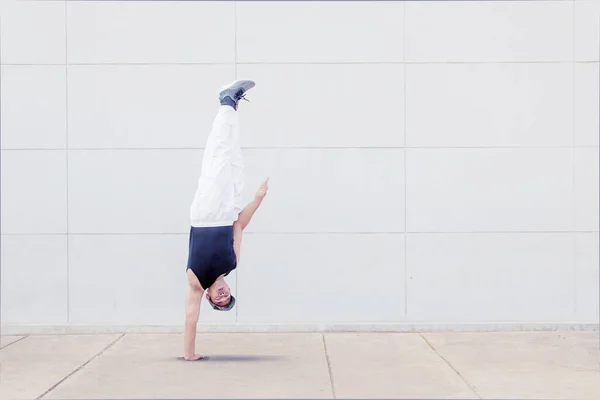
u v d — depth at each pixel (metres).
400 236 8.70
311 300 8.70
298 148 8.69
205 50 8.69
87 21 8.70
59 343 8.05
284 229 8.68
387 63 8.69
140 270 8.71
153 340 8.20
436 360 7.07
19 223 8.70
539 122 8.70
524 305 8.71
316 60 8.69
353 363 6.93
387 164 8.70
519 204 8.71
